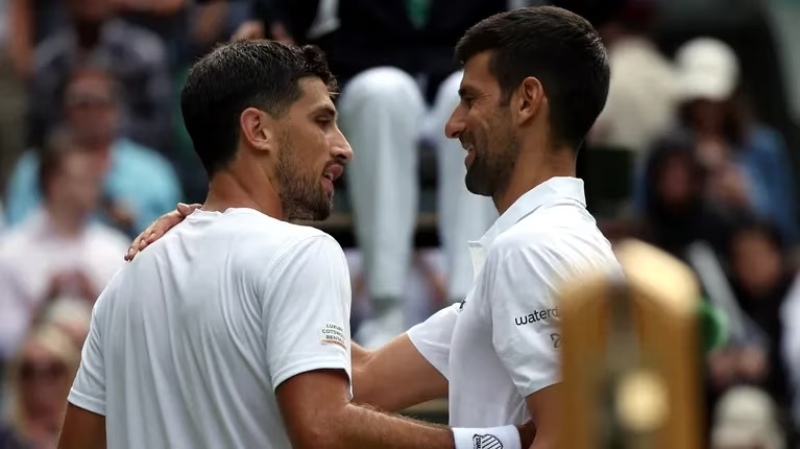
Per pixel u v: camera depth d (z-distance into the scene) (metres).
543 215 13.25
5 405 27.64
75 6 32.84
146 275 13.34
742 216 30.20
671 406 8.45
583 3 20.28
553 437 12.50
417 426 12.79
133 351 13.33
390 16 21.08
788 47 40.03
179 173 32.50
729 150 33.22
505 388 13.30
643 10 32.84
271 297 12.79
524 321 12.78
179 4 33.00
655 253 8.97
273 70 13.41
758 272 29.58
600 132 31.14
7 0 33.69
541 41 13.55
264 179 13.41
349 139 20.53
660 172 30.44
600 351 8.60
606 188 21.09
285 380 12.59
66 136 29.66
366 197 20.42
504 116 13.62
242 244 13.05
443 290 25.17
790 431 28.94
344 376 12.77
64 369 26.33
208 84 13.45
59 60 33.22
